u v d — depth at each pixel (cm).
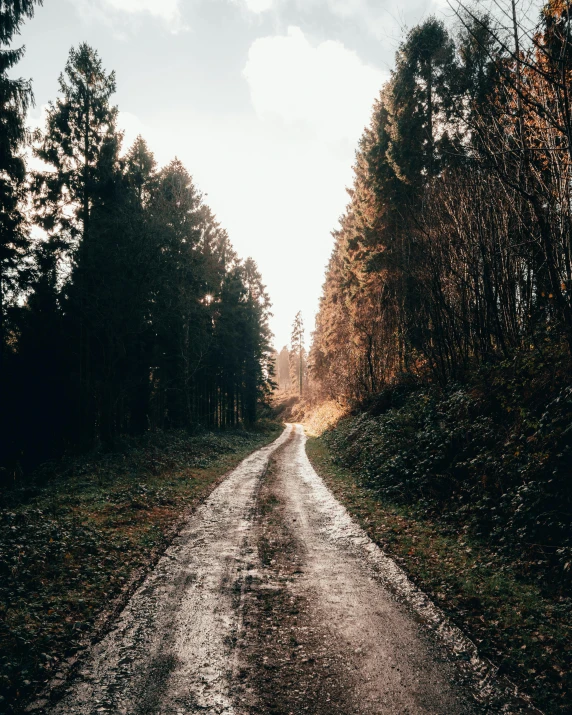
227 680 444
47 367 2209
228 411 4894
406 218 1970
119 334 2295
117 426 2477
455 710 399
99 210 2206
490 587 652
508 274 1284
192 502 1352
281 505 1298
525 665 462
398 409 2008
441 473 1173
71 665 471
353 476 1722
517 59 628
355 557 839
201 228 3147
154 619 580
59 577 713
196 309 3086
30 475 1825
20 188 1931
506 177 822
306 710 398
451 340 1614
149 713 393
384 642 521
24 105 1608
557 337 1062
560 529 712
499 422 1095
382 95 2359
